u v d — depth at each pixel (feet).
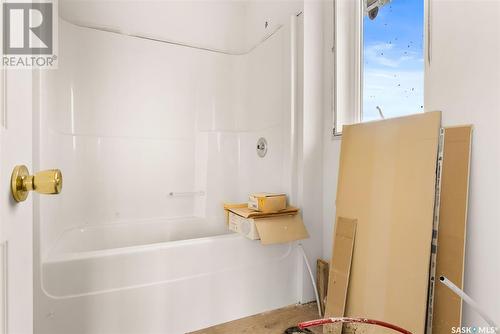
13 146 1.80
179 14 8.19
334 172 6.13
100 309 4.64
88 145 7.06
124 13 7.52
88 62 7.04
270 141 7.36
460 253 3.62
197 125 8.46
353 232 4.96
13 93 1.82
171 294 5.16
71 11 6.82
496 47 3.42
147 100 7.81
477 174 3.61
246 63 8.61
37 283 4.28
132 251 4.87
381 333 3.01
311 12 6.28
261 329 5.42
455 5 3.85
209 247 5.49
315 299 6.40
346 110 6.15
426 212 3.95
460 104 3.79
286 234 5.68
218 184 8.72
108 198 7.35
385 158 4.66
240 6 8.84
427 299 3.81
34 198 4.28
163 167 8.04
